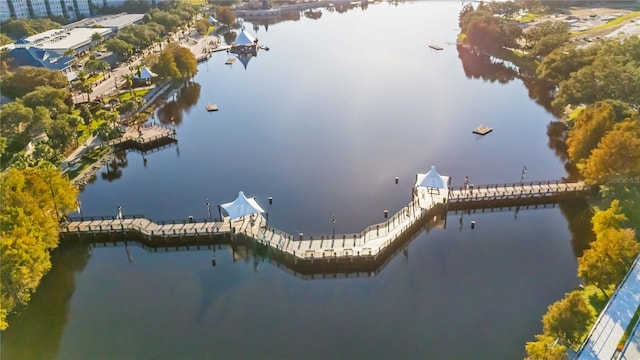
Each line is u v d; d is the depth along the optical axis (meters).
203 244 109.44
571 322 71.81
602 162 109.94
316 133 165.00
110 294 94.69
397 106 189.38
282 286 96.06
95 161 144.62
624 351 70.94
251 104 194.88
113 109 174.38
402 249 106.88
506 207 120.31
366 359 78.56
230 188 130.62
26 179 99.75
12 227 86.38
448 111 183.38
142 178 137.88
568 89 160.75
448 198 118.38
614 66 156.12
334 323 86.25
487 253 104.25
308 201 123.44
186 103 197.75
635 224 102.38
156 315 88.69
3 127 141.50
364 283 96.44
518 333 82.81
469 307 89.00
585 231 110.50
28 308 91.06
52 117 156.25
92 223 111.56
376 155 147.75
